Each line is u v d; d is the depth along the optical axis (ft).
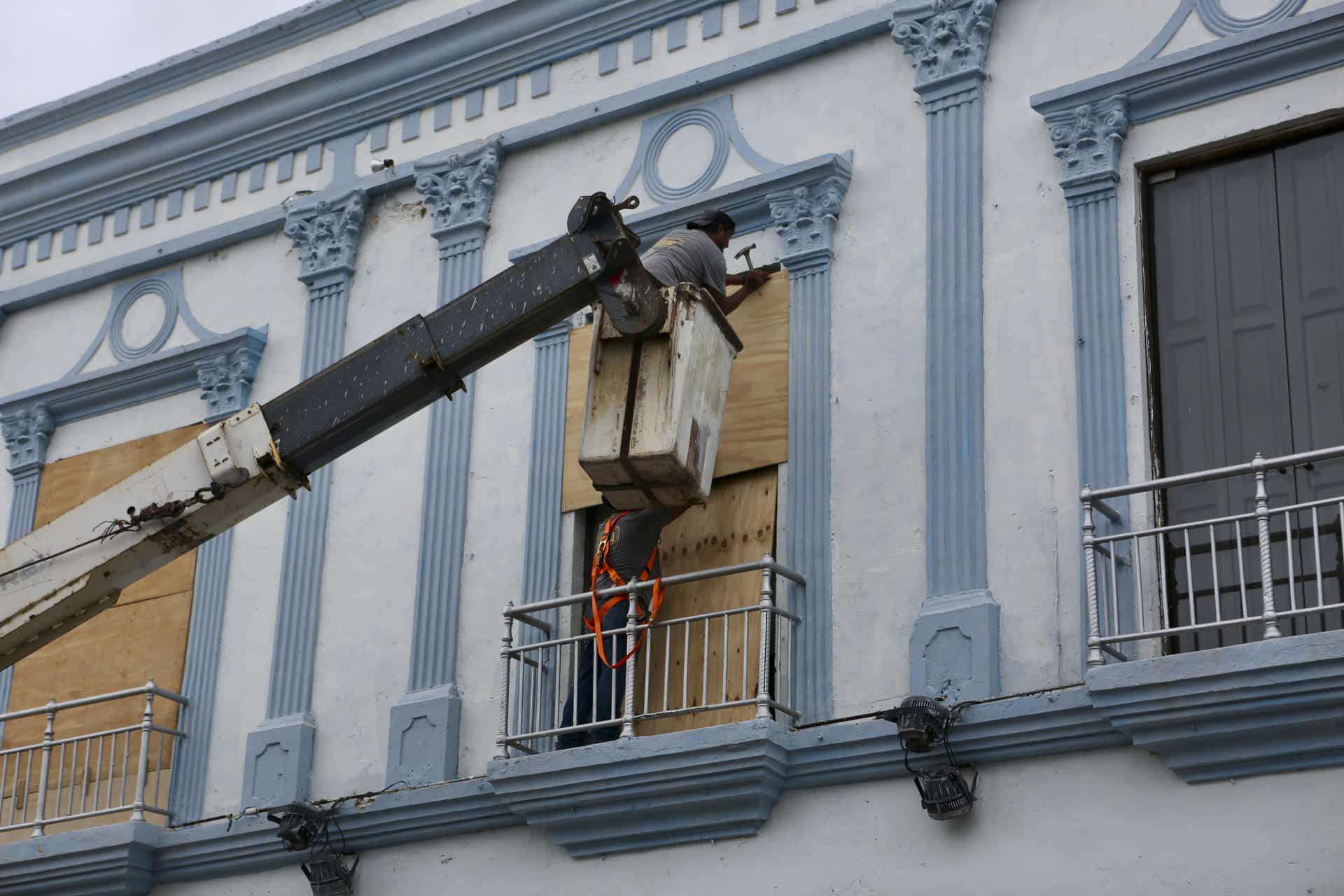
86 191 52.19
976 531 37.19
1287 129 36.96
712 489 40.91
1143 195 38.27
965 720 34.96
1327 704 31.53
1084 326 37.47
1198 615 35.29
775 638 38.81
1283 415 35.86
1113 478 36.29
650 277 33.09
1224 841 32.37
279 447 33.24
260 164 49.93
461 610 42.91
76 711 47.16
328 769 43.09
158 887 43.45
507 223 45.65
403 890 40.34
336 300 47.14
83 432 50.29
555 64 46.24
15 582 33.91
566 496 42.47
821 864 35.91
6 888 43.68
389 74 48.03
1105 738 33.78
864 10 42.14
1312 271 36.40
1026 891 33.81
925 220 39.96
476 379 44.86
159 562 34.30
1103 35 39.22
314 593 44.83
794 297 40.86
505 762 38.19
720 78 43.37
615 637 37.76
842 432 39.47
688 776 36.47
